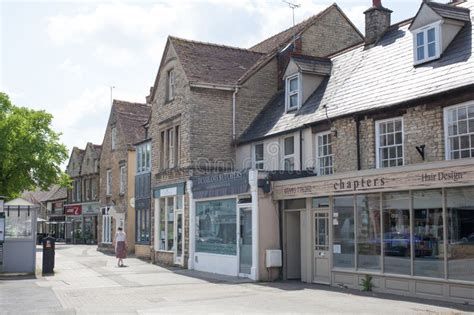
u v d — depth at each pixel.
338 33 25.08
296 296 13.48
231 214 18.98
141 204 28.44
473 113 12.98
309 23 24.38
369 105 15.82
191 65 23.00
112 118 37.38
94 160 47.16
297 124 18.80
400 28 18.72
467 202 11.81
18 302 13.16
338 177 14.90
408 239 13.20
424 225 12.81
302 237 16.97
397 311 10.84
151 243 26.02
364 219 14.55
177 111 23.22
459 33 15.32
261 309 11.45
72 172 52.09
